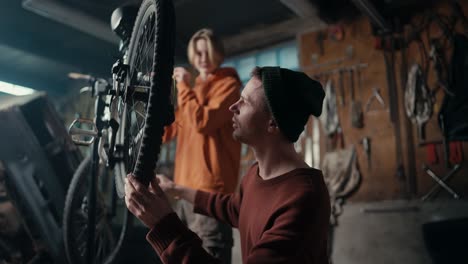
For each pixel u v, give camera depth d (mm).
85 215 2500
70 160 2811
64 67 6141
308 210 1070
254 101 1276
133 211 1148
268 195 1198
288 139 1233
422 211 3738
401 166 3922
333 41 4496
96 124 1867
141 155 1205
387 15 4234
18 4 4609
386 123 4078
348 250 3988
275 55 5008
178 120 2629
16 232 2607
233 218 1561
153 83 1212
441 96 3883
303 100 1215
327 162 4227
